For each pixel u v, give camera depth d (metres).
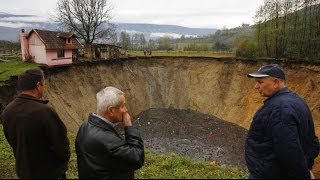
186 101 54.78
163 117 48.31
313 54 54.50
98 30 68.12
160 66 58.31
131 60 56.44
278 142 5.02
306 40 56.41
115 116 5.09
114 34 70.94
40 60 41.59
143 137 37.91
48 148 5.42
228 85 53.53
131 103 51.12
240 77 53.03
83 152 4.93
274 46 61.44
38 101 5.52
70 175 8.47
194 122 45.97
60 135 5.53
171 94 55.97
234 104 50.62
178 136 38.72
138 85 54.59
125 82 52.72
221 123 46.25
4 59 45.75
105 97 5.02
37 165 5.30
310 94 43.69
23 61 42.44
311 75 45.19
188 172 9.12
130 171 5.04
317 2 60.25
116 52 58.38
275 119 5.11
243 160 30.66
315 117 40.22
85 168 4.89
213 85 54.66
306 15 60.94
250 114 47.03
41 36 40.81
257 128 5.44
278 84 5.55
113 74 51.44
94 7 66.12
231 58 55.19
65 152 5.68
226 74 54.59
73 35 45.03
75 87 42.31
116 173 4.88
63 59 43.34
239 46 66.19
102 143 4.76
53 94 37.72
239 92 51.72
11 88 29.75
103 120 5.01
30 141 5.23
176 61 58.66
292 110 5.11
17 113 5.30
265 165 5.23
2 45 61.03
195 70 57.41
